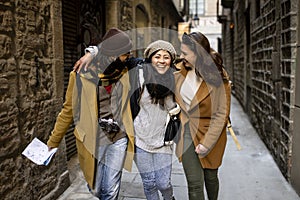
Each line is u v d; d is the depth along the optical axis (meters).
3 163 2.19
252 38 6.09
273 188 3.05
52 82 2.94
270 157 4.04
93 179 2.12
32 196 2.55
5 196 2.21
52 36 2.93
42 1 2.76
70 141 4.04
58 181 2.95
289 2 2.98
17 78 2.38
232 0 10.80
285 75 3.22
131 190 2.93
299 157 2.80
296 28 2.89
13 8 2.34
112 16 5.45
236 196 2.89
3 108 2.19
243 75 8.38
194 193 2.19
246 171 3.54
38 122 2.68
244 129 5.88
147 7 8.52
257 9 5.50
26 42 2.51
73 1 4.09
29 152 2.10
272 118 3.97
